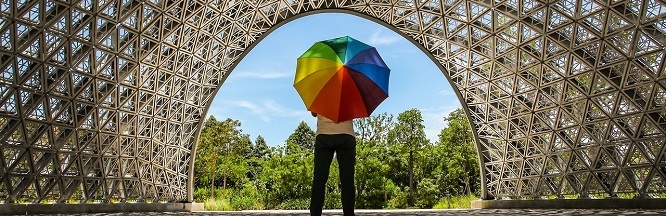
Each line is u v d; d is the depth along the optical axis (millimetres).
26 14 20188
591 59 26109
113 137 27594
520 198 32688
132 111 28328
